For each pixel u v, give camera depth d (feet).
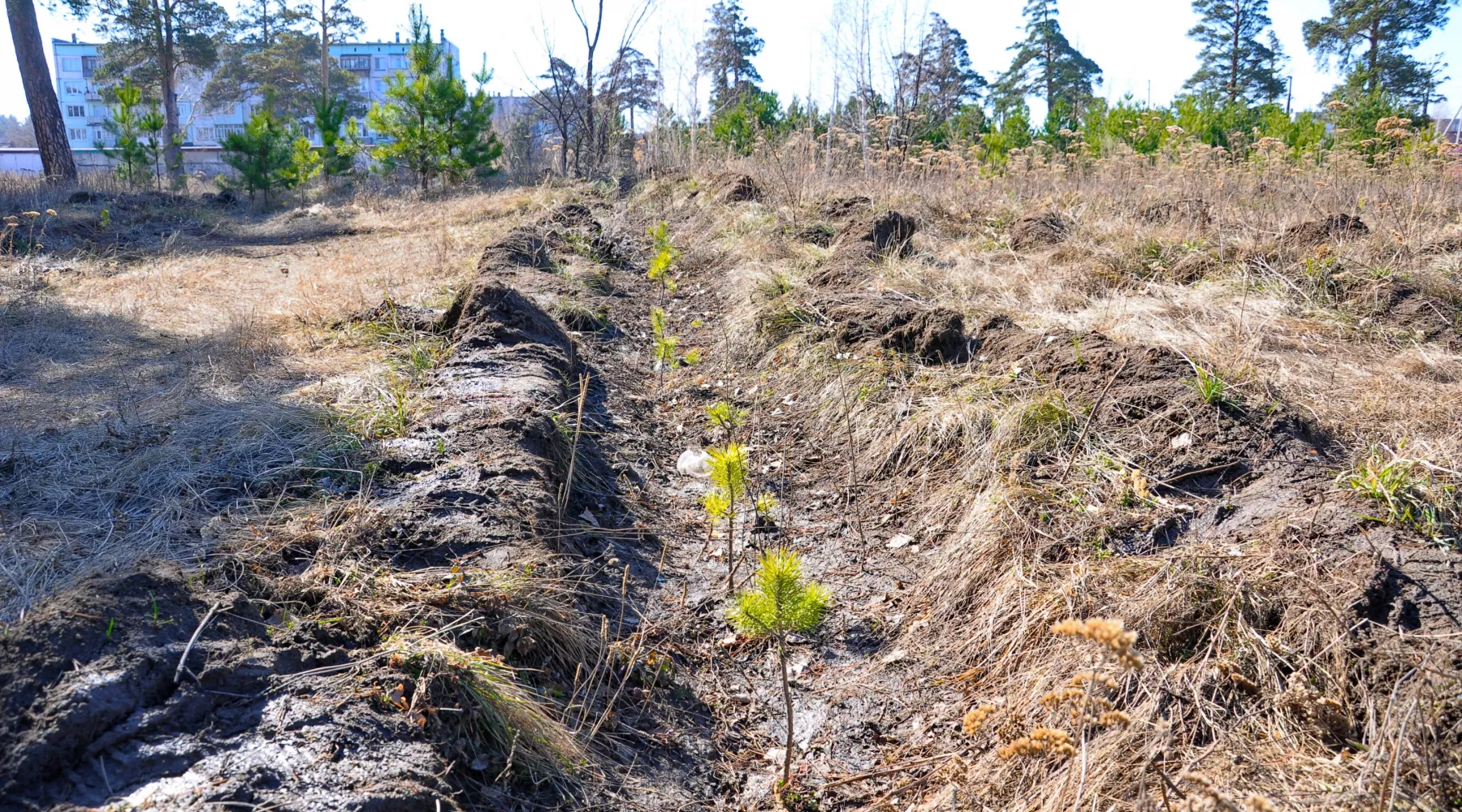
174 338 19.61
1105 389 13.03
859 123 57.47
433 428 13.75
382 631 8.84
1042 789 8.13
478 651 9.02
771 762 9.55
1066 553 11.28
